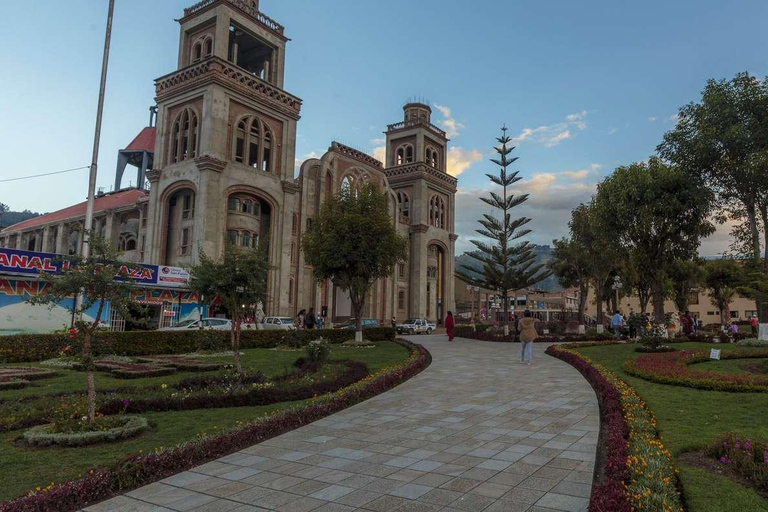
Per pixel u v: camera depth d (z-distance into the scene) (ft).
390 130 202.69
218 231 113.19
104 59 69.62
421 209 188.14
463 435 25.71
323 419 29.76
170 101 123.44
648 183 77.36
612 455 18.99
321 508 16.43
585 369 46.73
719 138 74.90
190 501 17.22
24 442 23.81
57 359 53.31
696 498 15.52
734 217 82.38
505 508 16.12
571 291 315.37
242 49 139.74
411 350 68.49
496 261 116.67
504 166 119.14
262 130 127.34
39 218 198.08
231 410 31.27
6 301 74.49
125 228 154.71
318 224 88.02
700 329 149.38
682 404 30.27
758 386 34.37
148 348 61.82
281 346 74.23
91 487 17.38
